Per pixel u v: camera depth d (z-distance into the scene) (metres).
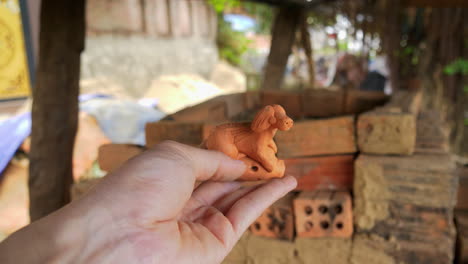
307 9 5.25
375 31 6.12
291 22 5.12
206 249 0.88
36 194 2.95
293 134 1.81
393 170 1.58
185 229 0.90
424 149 1.78
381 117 1.66
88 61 7.84
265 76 5.32
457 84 6.36
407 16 6.52
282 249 1.78
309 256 1.75
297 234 1.76
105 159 2.03
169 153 0.90
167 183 0.84
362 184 1.65
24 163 4.74
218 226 0.96
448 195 1.51
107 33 8.25
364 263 1.67
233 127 1.30
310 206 1.70
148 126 2.01
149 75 9.06
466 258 1.78
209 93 7.75
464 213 1.95
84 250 0.70
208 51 10.90
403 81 6.66
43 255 0.67
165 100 7.30
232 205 1.07
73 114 3.00
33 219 3.02
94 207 0.74
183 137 1.96
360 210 1.68
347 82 6.09
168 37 9.67
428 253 1.57
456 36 6.20
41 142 2.88
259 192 1.07
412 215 1.59
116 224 0.75
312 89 3.40
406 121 1.62
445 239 1.54
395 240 1.62
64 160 2.99
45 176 2.92
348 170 1.77
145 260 0.75
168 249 0.79
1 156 4.46
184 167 0.90
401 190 1.58
